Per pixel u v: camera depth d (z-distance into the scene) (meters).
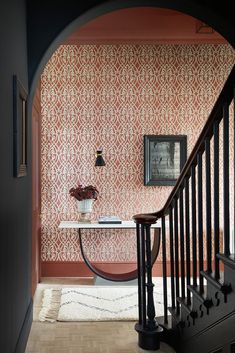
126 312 3.79
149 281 3.02
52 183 5.23
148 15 4.50
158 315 3.72
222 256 2.11
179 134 5.30
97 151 5.14
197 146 2.54
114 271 5.29
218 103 2.18
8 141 2.17
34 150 4.35
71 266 5.24
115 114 5.27
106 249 5.29
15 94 2.32
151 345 2.99
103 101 5.26
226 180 2.14
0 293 1.95
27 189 3.22
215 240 2.26
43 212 5.23
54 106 5.23
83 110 5.25
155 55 5.29
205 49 5.30
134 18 4.57
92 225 4.78
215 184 2.27
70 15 3.11
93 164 5.27
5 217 2.08
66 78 5.23
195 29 4.75
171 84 5.29
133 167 5.29
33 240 4.25
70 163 5.24
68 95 5.24
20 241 2.76
